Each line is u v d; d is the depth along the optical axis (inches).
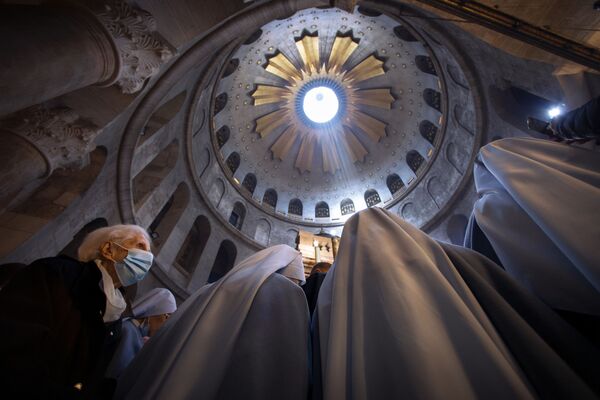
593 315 28.5
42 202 288.2
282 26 675.4
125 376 38.8
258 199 796.6
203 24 239.0
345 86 791.1
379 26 663.8
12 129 201.2
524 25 204.1
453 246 36.8
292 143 846.5
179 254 562.3
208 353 30.7
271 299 38.0
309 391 31.3
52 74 141.1
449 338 24.5
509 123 459.5
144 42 201.9
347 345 27.5
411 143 765.3
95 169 319.3
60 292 43.4
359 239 37.1
